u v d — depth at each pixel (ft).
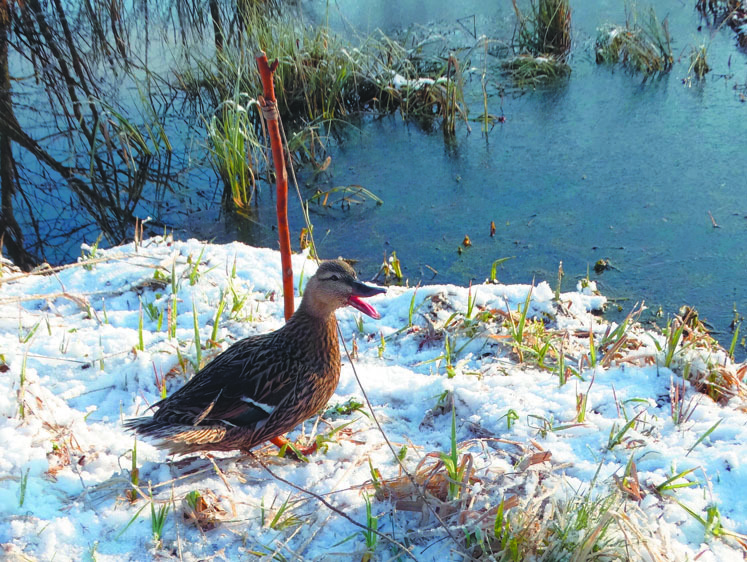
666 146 11.84
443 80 13.69
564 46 15.57
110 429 6.14
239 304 7.52
